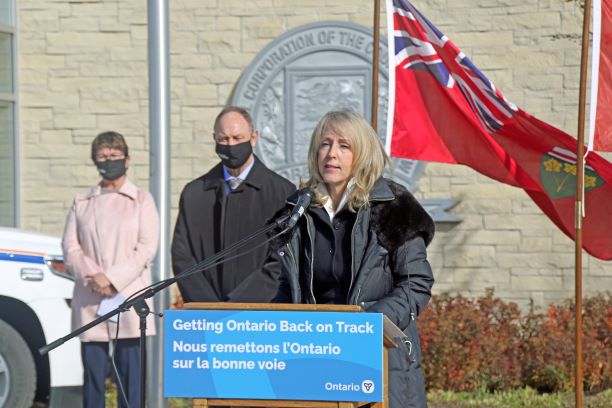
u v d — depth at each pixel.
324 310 5.78
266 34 15.59
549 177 10.09
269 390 5.82
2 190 16.12
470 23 15.09
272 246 7.30
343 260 6.79
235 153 9.28
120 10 15.88
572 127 14.87
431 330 13.01
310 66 15.38
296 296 6.84
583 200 9.55
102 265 10.27
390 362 6.53
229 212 9.30
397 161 15.03
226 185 9.44
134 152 15.90
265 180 9.40
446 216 15.00
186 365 5.89
